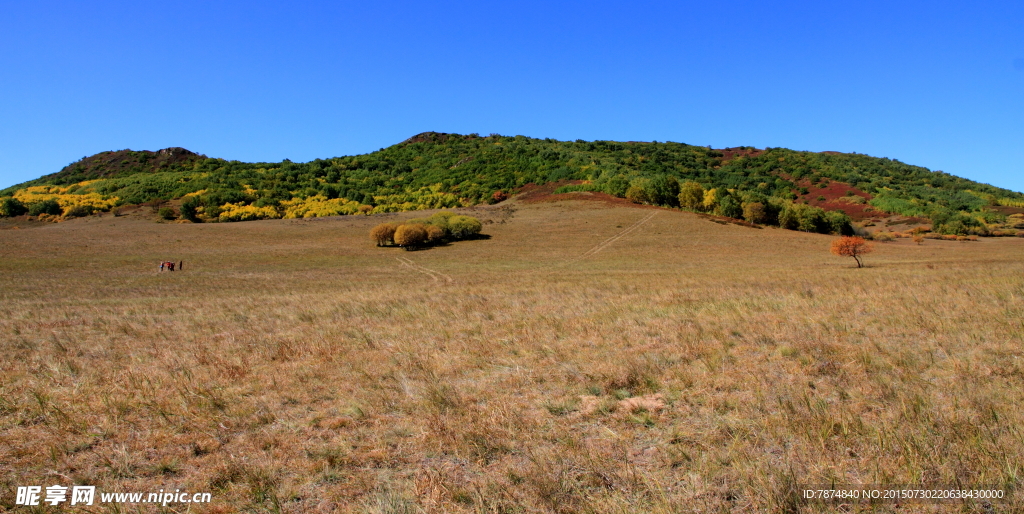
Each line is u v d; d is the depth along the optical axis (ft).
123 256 165.99
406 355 32.04
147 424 21.34
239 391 25.44
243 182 402.52
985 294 46.65
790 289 61.62
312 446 18.92
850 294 52.75
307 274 134.72
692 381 24.39
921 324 34.60
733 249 186.39
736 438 17.88
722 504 14.19
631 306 50.24
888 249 187.52
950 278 67.67
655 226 232.32
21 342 39.50
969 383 22.22
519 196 346.54
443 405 22.54
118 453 18.60
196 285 106.93
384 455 18.01
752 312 43.27
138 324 48.88
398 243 188.96
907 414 19.01
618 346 32.91
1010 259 127.65
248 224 244.63
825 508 13.85
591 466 16.53
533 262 161.99
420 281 114.52
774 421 19.15
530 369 28.09
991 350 27.43
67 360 32.48
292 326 46.11
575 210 273.54
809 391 22.40
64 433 20.39
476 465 17.16
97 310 61.77
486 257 174.09
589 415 20.97
